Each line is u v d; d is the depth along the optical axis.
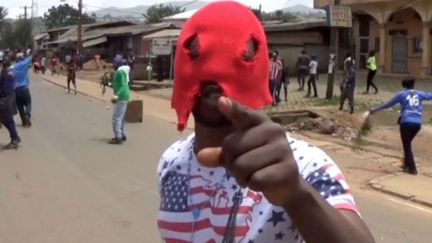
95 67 51.84
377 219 7.15
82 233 6.23
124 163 10.17
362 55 33.53
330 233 1.15
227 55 1.37
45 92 29.81
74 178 8.90
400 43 30.91
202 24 1.40
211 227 1.60
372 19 32.69
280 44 34.56
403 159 10.30
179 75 1.43
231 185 1.59
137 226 6.48
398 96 10.16
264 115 1.11
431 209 7.70
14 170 9.48
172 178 1.71
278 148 1.08
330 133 14.65
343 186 1.43
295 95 22.83
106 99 25.34
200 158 1.12
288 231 1.53
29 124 15.47
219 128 1.45
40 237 6.11
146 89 29.92
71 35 67.81
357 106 18.33
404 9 30.20
